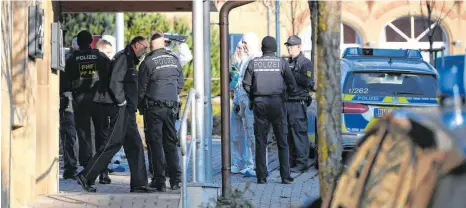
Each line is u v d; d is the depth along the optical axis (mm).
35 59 20938
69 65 25469
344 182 6723
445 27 76750
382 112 31406
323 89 12883
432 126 5879
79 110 25562
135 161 23125
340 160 12773
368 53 32969
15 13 19969
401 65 32156
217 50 65562
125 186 25422
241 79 29344
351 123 31391
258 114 26844
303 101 29812
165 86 23297
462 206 5465
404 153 6074
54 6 22984
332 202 6797
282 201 23719
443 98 6484
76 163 27500
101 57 25203
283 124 27078
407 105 31469
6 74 17984
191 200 19062
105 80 24891
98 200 20547
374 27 78312
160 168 23391
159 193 21953
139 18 66688
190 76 60156
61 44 22516
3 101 17844
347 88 31703
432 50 47750
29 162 20438
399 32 78188
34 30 20219
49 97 22188
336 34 12875
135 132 23141
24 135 20000
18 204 19719
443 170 5613
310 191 25672
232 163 29875
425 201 5695
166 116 23406
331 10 12852
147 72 23281
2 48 17703
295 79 29562
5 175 17875
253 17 75688
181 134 18484
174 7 26734
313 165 32625
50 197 21109
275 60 26656
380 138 6473
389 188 6148
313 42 35656
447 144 5688
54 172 22344
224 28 21203
